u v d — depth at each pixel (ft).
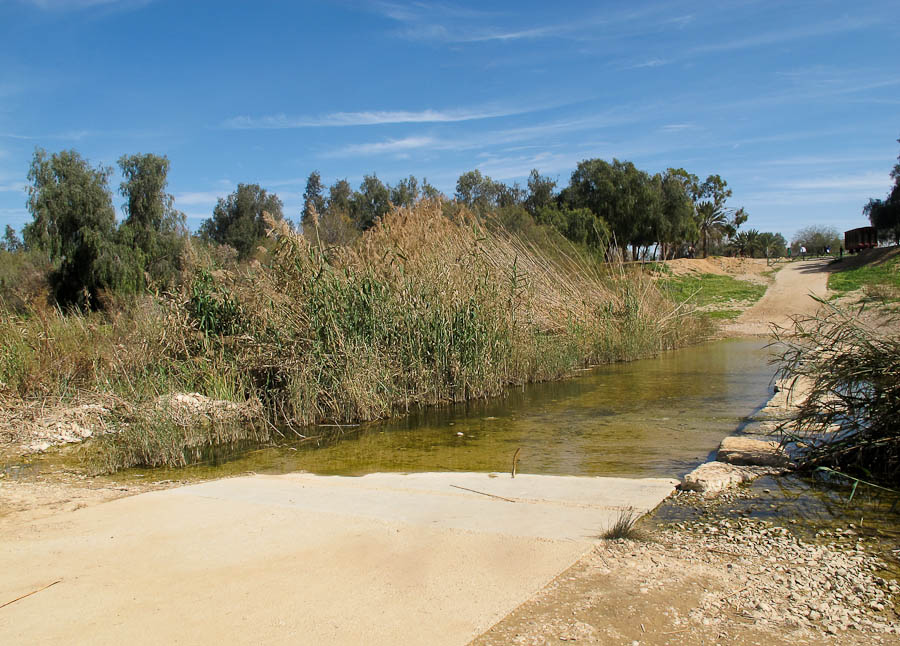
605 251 58.34
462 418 26.02
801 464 15.80
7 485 17.79
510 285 35.68
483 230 41.27
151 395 25.52
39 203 98.02
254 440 23.48
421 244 35.83
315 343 26.99
